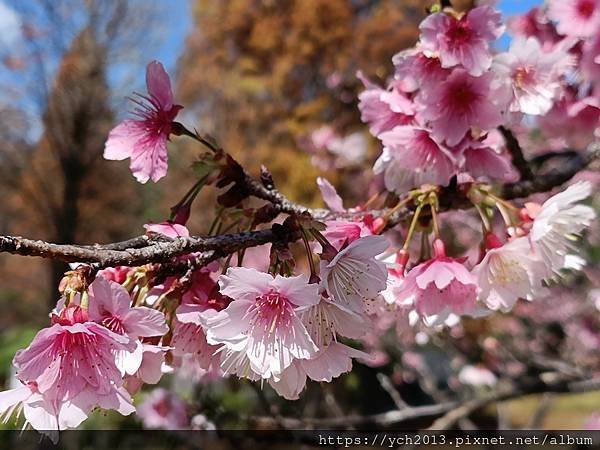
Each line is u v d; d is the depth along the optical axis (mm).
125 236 1629
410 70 166
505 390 340
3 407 105
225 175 145
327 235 137
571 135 222
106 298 109
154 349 114
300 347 115
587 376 349
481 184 163
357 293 120
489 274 147
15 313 1780
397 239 228
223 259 137
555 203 145
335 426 321
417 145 165
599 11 198
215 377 263
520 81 171
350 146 742
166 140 146
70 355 108
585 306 622
